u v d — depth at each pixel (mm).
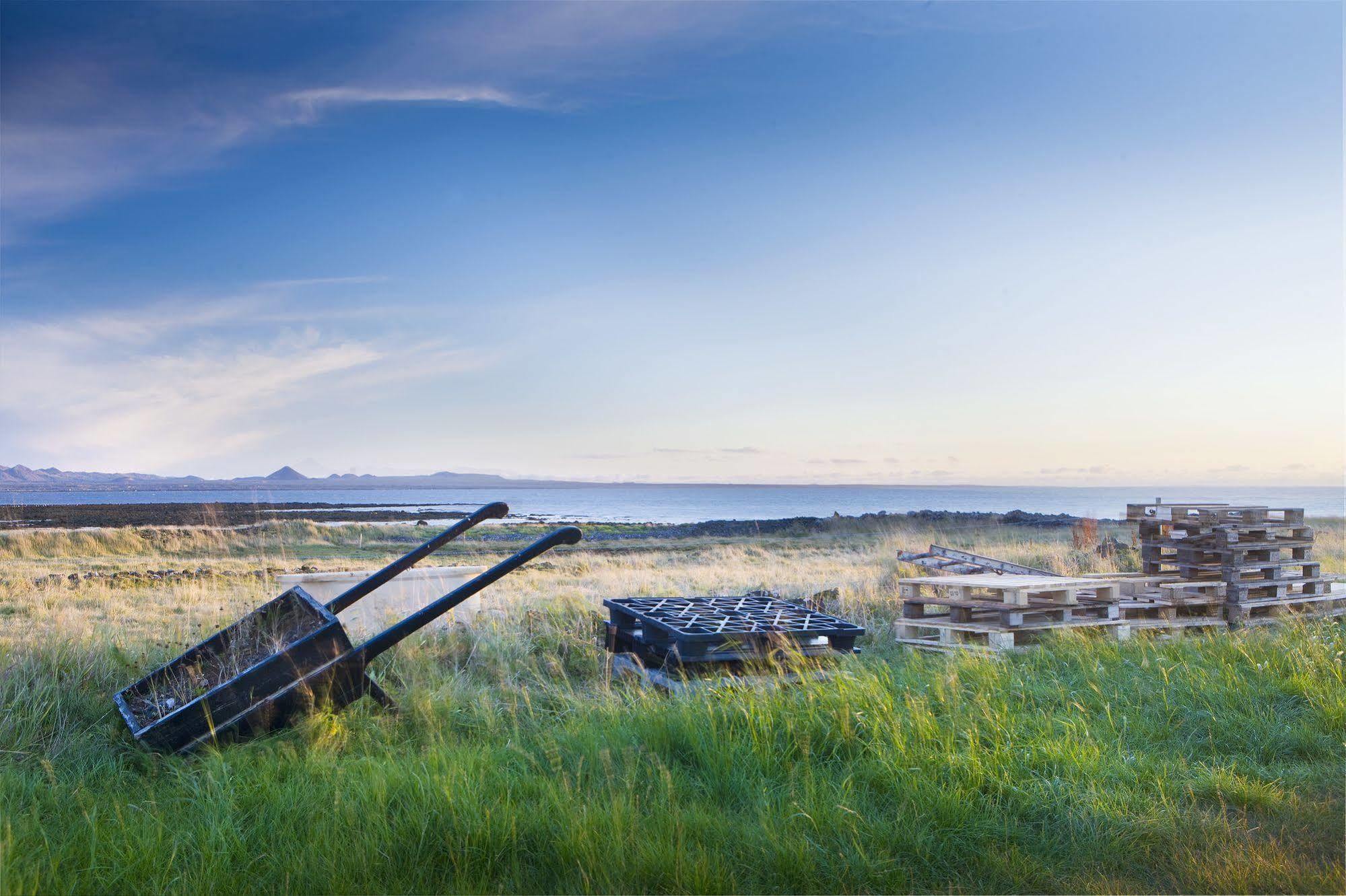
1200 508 9289
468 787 3881
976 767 4227
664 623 6641
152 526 37406
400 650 7367
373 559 22734
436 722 5492
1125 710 5527
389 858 3365
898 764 4340
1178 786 4227
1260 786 4199
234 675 5812
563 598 10367
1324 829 3781
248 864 3404
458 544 31578
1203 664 6645
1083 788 4188
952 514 49438
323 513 78188
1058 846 3660
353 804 3814
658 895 3221
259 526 33094
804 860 3412
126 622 9492
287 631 6219
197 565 20438
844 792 4051
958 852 3639
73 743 5047
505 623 8625
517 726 5262
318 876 3262
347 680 5172
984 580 8398
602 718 5320
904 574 13406
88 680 6074
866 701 5117
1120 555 16516
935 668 6586
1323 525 30031
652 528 47531
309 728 4988
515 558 5203
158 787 4445
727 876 3285
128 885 3221
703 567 19484
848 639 6801
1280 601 9086
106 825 3779
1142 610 9180
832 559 21219
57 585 13805
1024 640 8070
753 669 6262
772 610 7746
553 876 3377
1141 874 3438
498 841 3508
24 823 3709
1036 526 37281
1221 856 3516
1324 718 5242
